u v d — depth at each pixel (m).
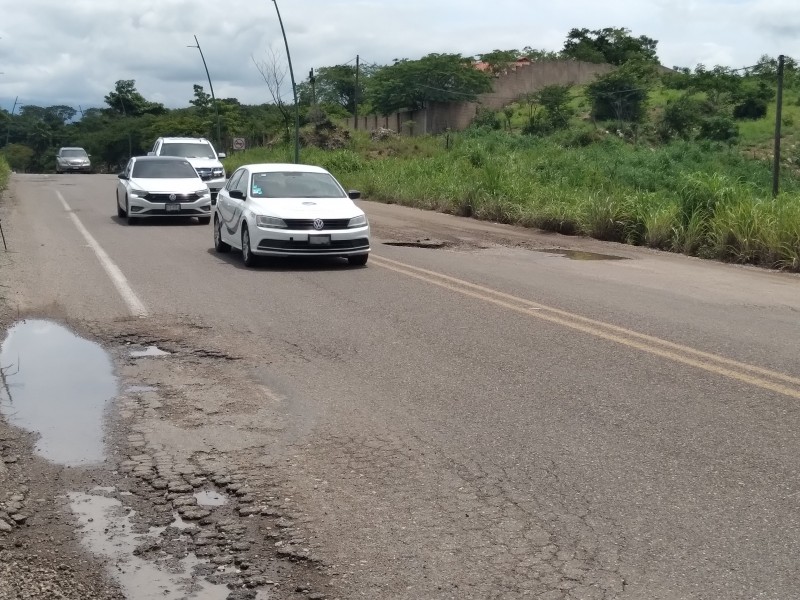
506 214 21.84
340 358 7.76
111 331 8.75
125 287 11.24
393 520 4.45
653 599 3.67
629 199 18.80
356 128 61.91
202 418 6.10
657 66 73.19
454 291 11.28
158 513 4.58
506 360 7.67
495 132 53.50
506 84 69.12
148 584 3.86
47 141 107.44
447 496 4.75
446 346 8.20
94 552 4.16
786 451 5.41
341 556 4.08
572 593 3.72
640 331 8.87
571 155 34.31
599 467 5.15
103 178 42.66
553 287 11.73
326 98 82.56
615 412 6.19
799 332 8.92
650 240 17.30
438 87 66.88
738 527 4.35
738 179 20.58
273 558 4.08
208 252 15.20
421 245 16.84
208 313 9.69
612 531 4.31
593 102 59.59
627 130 53.03
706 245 16.11
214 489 4.89
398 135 57.72
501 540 4.22
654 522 4.41
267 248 13.10
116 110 106.94
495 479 4.98
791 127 48.56
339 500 4.71
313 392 6.71
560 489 4.83
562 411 6.22
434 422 5.99
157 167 20.91
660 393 6.65
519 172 26.56
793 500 4.68
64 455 5.40
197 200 19.98
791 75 58.62
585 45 81.38
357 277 12.47
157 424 5.97
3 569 3.98
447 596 3.71
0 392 6.74
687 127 51.81
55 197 28.19
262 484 4.93
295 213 13.22
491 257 15.12
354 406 6.36
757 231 15.10
